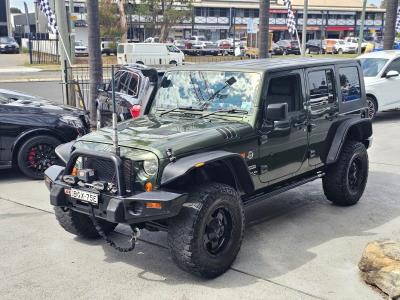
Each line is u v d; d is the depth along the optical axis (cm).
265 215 646
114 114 444
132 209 436
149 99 594
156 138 468
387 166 907
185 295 436
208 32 7288
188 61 3825
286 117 538
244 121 519
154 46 3522
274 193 562
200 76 566
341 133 643
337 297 433
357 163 676
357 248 538
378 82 1366
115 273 481
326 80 627
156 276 474
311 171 627
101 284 459
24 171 823
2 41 5012
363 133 705
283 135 555
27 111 826
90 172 461
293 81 568
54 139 832
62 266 498
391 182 801
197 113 550
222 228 470
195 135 474
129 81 965
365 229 595
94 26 1146
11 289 452
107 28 4541
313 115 598
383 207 677
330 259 510
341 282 461
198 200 441
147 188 439
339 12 7862
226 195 460
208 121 526
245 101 526
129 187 444
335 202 678
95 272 484
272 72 535
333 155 630
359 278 468
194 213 435
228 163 482
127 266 496
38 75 2752
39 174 834
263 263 500
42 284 461
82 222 544
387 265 440
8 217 645
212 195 447
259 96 520
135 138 474
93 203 451
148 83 912
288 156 571
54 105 897
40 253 530
